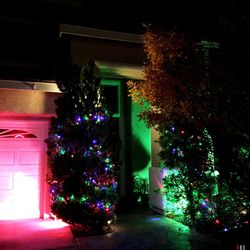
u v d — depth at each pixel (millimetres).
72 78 6781
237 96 5902
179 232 6391
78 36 8422
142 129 10555
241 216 5824
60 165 6441
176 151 7090
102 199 6539
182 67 6309
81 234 6254
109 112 6957
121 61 8773
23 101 7578
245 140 5988
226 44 6148
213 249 5320
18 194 7742
